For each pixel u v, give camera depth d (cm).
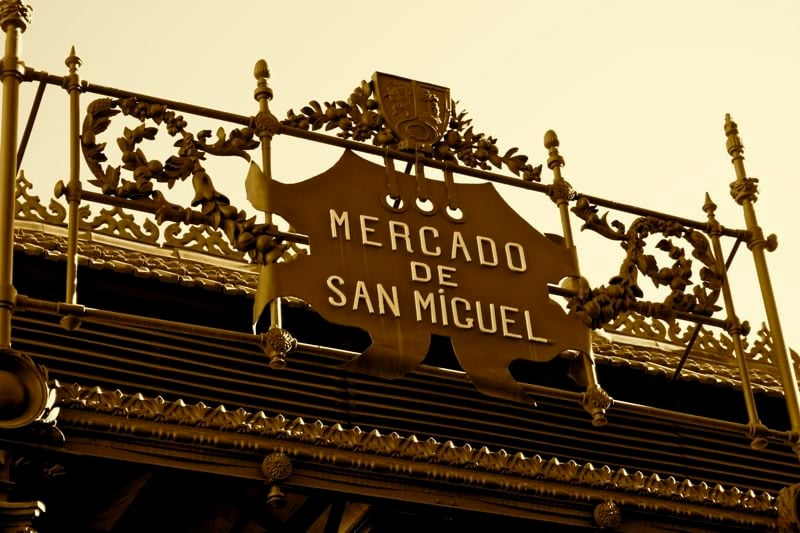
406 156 1332
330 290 1243
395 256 1278
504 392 1257
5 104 1219
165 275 1466
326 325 1519
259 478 1169
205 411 1165
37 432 1098
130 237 1547
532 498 1255
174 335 1403
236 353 1422
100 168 1232
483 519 1243
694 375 1664
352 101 1343
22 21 1256
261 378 1409
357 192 1297
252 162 1284
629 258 1365
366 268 1262
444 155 1345
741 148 1478
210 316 1494
